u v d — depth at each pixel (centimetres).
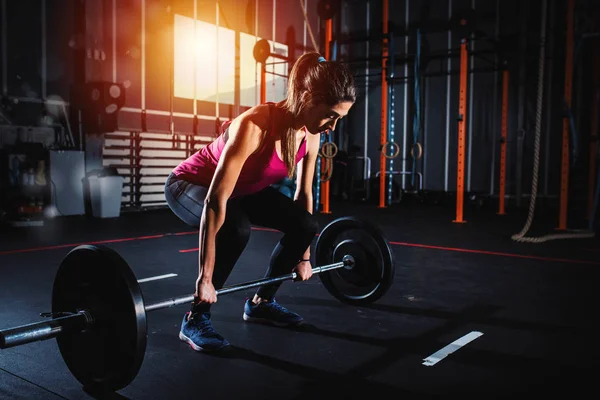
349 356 166
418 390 139
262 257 358
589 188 665
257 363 159
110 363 132
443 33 936
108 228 528
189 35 788
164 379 147
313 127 147
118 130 705
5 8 590
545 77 835
